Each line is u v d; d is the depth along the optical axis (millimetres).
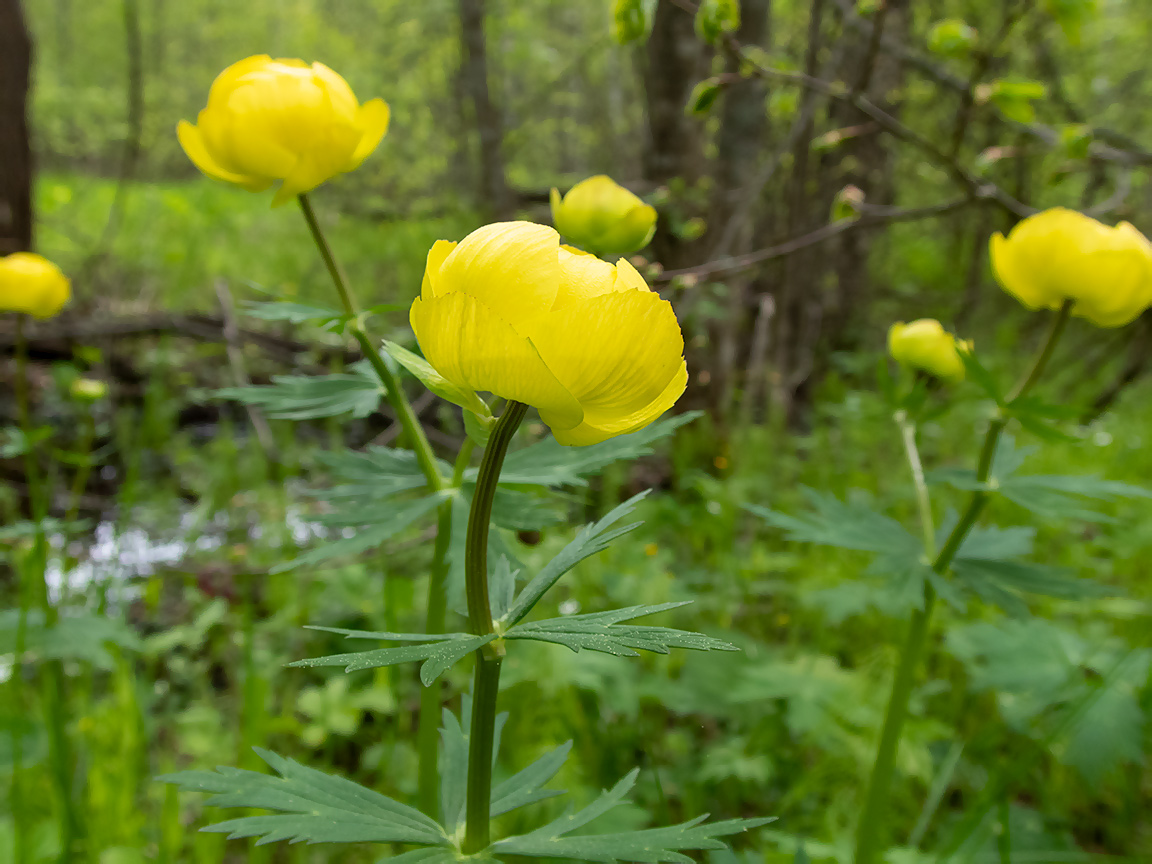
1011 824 294
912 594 238
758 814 316
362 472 244
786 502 517
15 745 280
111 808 281
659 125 642
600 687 314
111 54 2729
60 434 694
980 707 366
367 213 1188
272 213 1813
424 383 139
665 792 318
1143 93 1130
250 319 937
